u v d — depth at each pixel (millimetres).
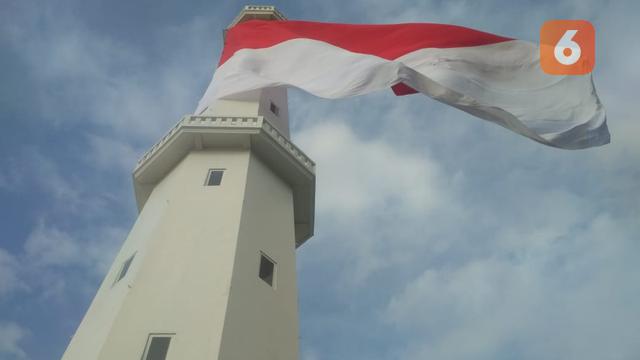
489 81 21359
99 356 17406
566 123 20016
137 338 17875
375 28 25438
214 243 21500
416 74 21203
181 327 18172
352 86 22000
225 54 30109
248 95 32375
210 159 26578
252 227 23203
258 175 26469
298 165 28734
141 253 21750
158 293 19297
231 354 17703
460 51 22375
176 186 24812
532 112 20281
